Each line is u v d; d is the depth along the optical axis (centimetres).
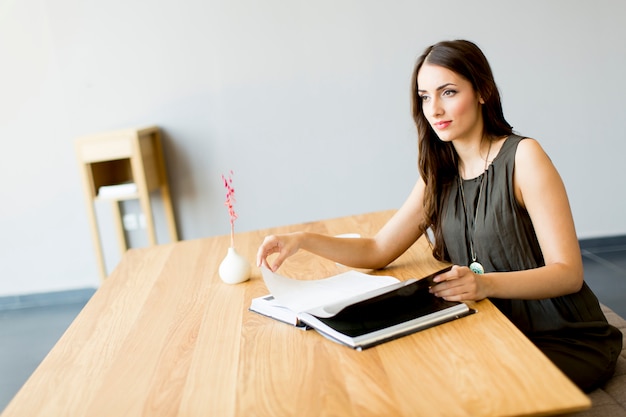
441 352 137
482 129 189
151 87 425
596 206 433
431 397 119
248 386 132
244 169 434
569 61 416
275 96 424
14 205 444
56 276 455
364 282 181
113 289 211
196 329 167
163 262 237
